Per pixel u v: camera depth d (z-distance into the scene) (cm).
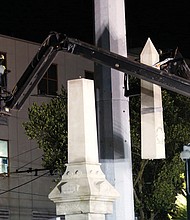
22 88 770
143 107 801
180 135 2900
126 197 841
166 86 705
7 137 3316
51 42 744
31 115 2878
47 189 3416
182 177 2622
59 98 2888
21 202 3309
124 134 857
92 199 668
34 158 3397
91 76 3750
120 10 888
